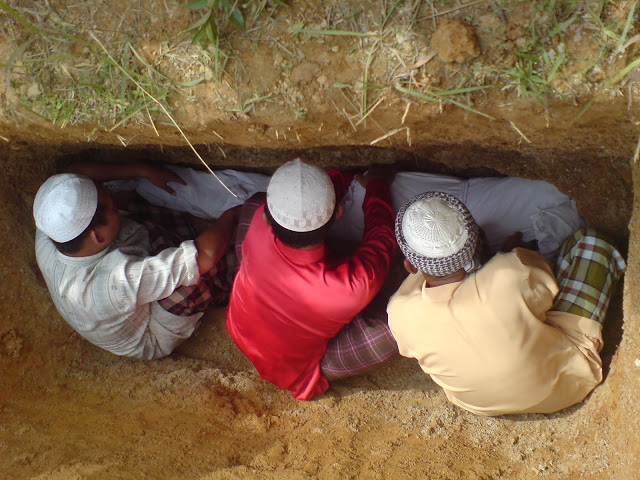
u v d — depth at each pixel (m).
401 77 1.92
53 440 2.50
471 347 2.17
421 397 2.74
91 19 2.13
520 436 2.34
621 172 2.49
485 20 1.83
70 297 2.75
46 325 3.03
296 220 2.26
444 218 2.03
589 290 2.34
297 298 2.53
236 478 2.30
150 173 3.34
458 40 1.81
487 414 2.46
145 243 3.02
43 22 2.15
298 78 2.00
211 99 2.09
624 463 1.94
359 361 2.76
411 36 1.89
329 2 1.96
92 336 2.90
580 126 1.95
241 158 3.31
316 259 2.45
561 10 1.79
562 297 2.36
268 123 2.10
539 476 2.11
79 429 2.60
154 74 2.10
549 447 2.24
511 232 2.96
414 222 2.05
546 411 2.38
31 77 2.18
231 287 3.30
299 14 1.98
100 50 2.13
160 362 3.12
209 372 3.03
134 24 2.10
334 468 2.31
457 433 2.44
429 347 2.28
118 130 2.27
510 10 1.82
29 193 3.05
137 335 2.96
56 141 2.49
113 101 2.15
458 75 1.87
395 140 2.20
